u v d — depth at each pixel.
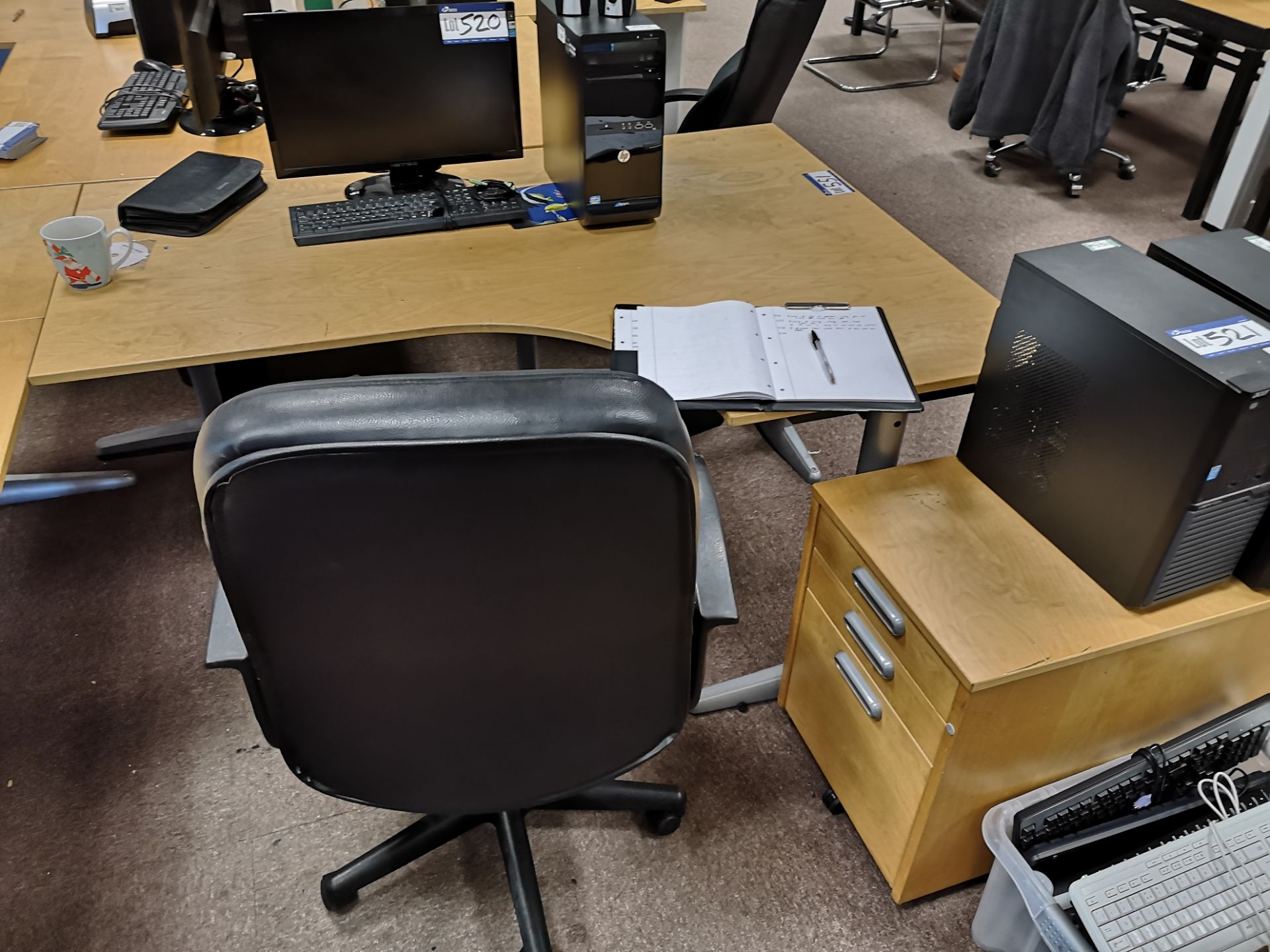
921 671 1.28
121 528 2.22
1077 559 1.32
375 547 0.85
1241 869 1.25
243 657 1.03
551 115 1.90
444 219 1.83
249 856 1.58
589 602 0.95
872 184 3.77
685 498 0.86
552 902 1.53
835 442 2.52
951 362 1.47
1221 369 1.05
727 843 1.61
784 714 1.83
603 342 1.51
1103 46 3.29
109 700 1.83
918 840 1.38
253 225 1.85
